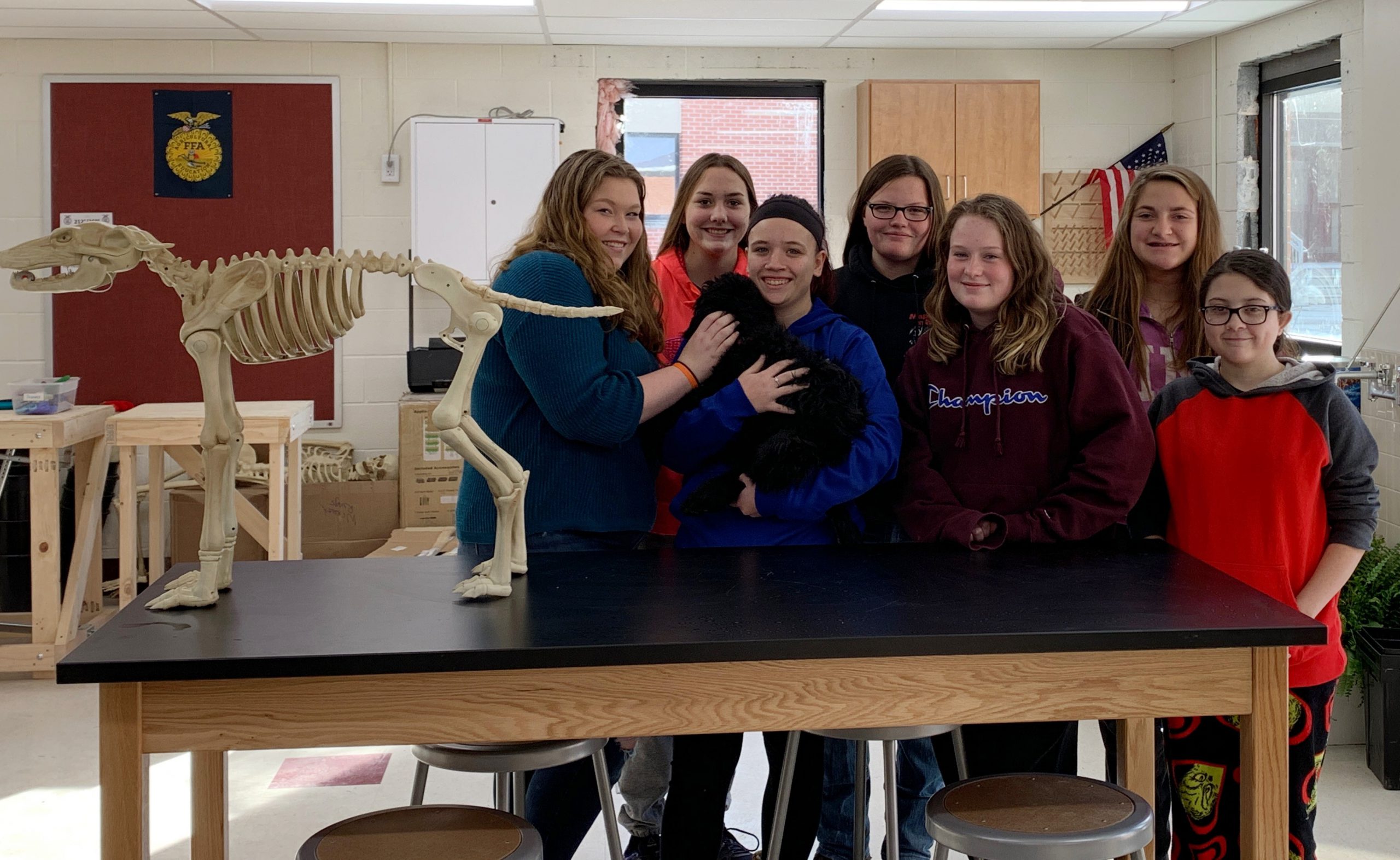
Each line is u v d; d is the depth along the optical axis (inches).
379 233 235.5
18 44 225.9
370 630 73.7
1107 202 242.8
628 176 99.8
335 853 69.1
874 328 114.7
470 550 97.5
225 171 231.8
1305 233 217.6
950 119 233.0
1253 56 221.0
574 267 93.7
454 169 226.5
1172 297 113.4
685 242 123.6
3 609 205.3
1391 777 136.9
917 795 111.9
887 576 86.4
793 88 243.6
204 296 79.6
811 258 99.7
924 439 100.0
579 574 87.7
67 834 127.5
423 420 221.5
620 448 98.0
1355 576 147.6
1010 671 74.6
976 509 97.3
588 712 72.4
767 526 99.3
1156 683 75.5
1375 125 174.2
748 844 124.7
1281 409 92.1
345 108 233.0
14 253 77.4
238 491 209.9
